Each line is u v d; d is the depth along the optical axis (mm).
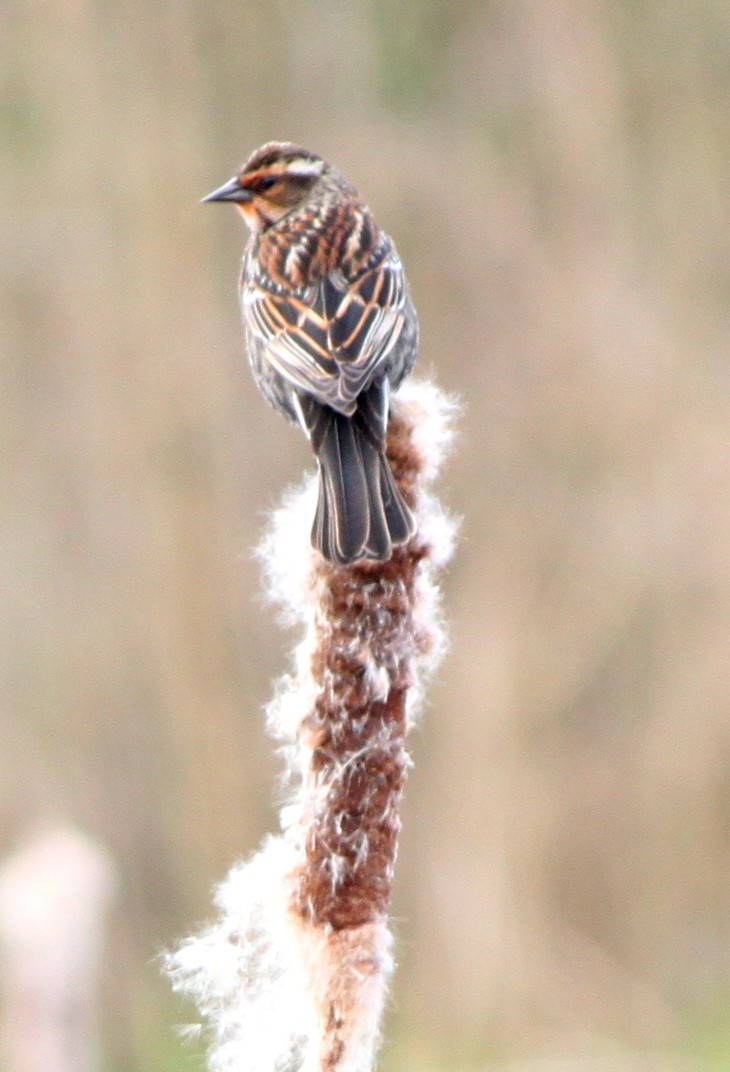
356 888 4734
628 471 15609
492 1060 13148
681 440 15578
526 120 17391
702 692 14555
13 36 16531
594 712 14773
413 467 5539
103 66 16547
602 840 14297
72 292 16219
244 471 16391
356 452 5500
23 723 15258
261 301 6637
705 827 14344
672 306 16547
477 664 14758
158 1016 14055
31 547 15812
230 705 15602
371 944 4715
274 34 17719
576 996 13617
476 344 16766
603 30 17172
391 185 17250
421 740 14398
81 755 15266
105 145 16391
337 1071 4656
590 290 16422
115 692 15516
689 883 14242
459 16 17844
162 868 15133
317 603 4906
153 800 15312
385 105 17938
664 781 14414
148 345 16188
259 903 4754
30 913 8859
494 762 14336
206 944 4754
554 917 14055
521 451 16016
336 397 5816
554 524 15547
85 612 15680
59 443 16047
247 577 16000
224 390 16375
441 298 17000
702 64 17344
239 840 15320
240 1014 4730
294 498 6445
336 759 4789
